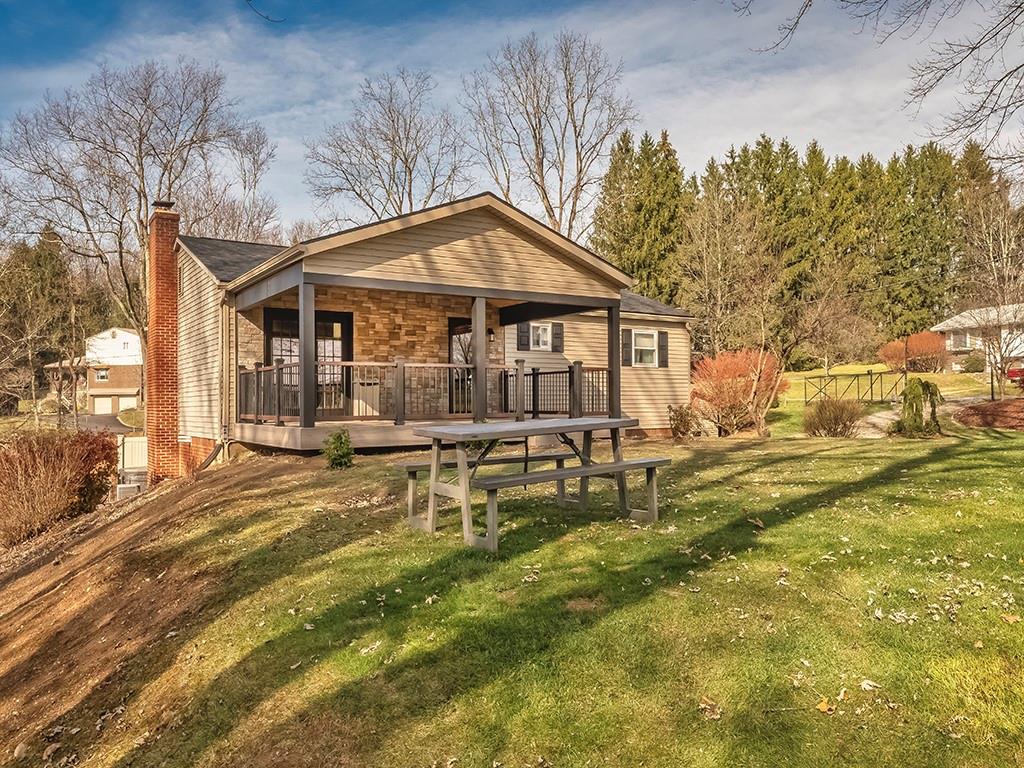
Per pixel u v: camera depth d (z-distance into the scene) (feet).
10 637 20.06
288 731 10.62
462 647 12.21
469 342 50.75
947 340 124.98
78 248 100.78
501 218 41.63
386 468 30.32
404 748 9.94
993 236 79.10
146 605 17.34
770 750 9.40
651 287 116.47
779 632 12.16
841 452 32.42
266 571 17.15
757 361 64.54
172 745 10.95
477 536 17.63
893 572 14.57
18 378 107.04
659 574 14.97
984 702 10.16
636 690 10.80
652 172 120.16
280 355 46.14
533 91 105.81
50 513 43.29
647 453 35.37
